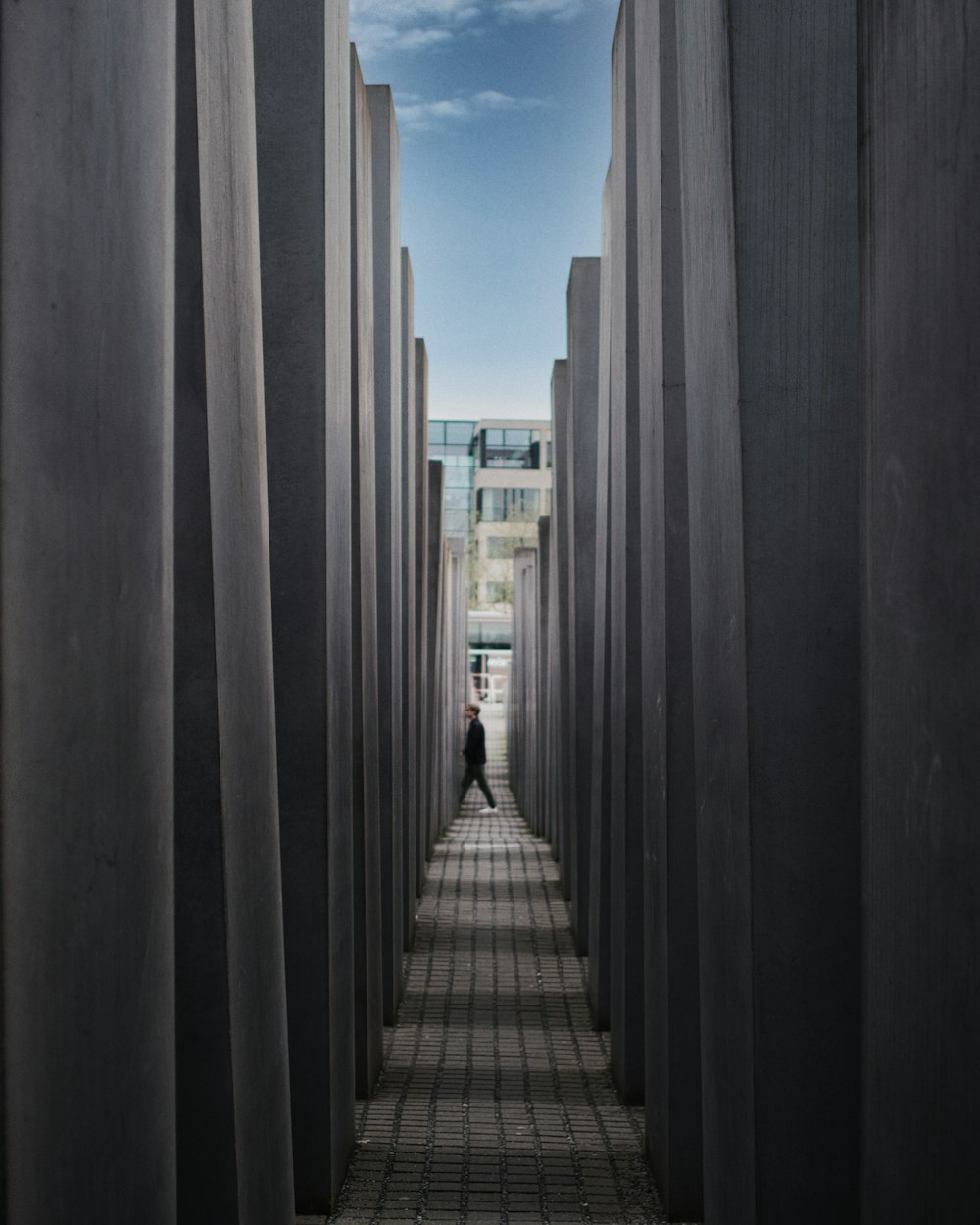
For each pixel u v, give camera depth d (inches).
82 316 75.4
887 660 80.0
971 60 64.9
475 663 1662.2
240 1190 116.7
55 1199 71.5
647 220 188.1
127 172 83.7
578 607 362.0
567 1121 221.1
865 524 84.7
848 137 116.6
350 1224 174.1
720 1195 135.5
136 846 86.4
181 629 112.3
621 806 236.4
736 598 120.4
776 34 117.0
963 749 67.6
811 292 116.8
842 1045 116.5
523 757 797.2
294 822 177.5
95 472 77.8
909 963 76.4
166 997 93.7
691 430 148.1
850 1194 116.6
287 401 174.6
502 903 450.6
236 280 124.5
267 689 136.3
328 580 177.3
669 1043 177.5
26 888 67.9
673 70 173.2
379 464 279.6
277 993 138.9
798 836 116.6
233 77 125.0
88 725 76.8
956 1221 68.8
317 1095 177.6
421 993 321.1
